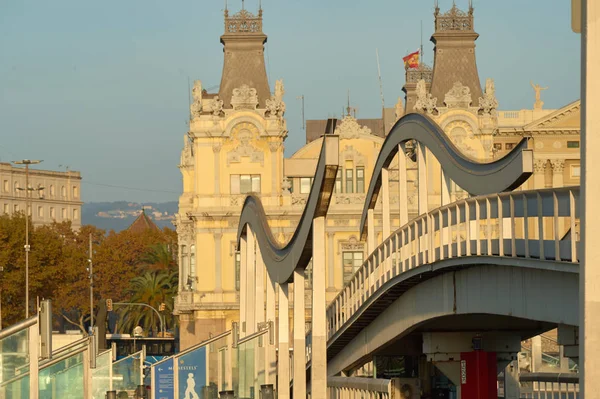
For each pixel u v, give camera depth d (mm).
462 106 145000
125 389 81188
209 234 146375
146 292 197125
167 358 71625
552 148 161750
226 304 145500
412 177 147125
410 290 62594
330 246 146750
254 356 73062
